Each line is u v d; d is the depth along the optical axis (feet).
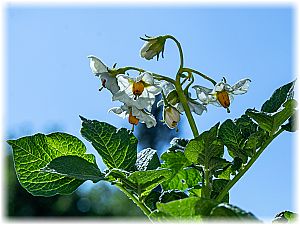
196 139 0.92
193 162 0.94
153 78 1.00
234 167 0.95
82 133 0.99
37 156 0.98
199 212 0.75
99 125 1.00
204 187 0.93
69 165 0.91
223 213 0.71
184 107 0.98
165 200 0.96
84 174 0.91
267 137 0.97
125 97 0.99
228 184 0.94
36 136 0.98
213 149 0.93
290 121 0.97
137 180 0.91
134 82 1.00
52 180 0.97
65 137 0.99
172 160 1.00
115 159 0.99
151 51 1.00
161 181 0.93
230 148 0.95
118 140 1.00
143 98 1.00
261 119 0.96
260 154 0.95
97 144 0.99
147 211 0.93
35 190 0.96
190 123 0.98
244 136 0.98
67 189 0.96
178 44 1.00
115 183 0.93
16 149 0.97
